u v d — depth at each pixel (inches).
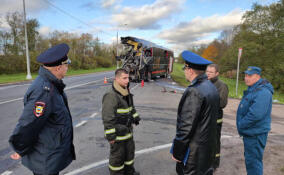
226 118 246.4
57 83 68.9
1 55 1046.4
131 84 580.1
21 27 1206.3
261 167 92.0
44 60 65.6
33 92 62.7
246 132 91.5
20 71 1093.1
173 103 324.5
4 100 328.2
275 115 281.3
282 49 764.0
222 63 1318.9
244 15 882.1
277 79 728.3
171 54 968.3
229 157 132.6
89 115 236.8
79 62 1610.5
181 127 67.8
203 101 64.9
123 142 97.7
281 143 162.6
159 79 794.2
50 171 67.8
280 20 789.2
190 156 67.7
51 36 1688.0
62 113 69.6
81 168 118.7
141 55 592.1
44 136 66.4
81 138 165.8
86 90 446.0
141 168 120.2
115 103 92.7
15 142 61.2
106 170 116.9
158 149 147.8
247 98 94.0
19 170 117.0
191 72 70.9
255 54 844.0
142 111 265.7
